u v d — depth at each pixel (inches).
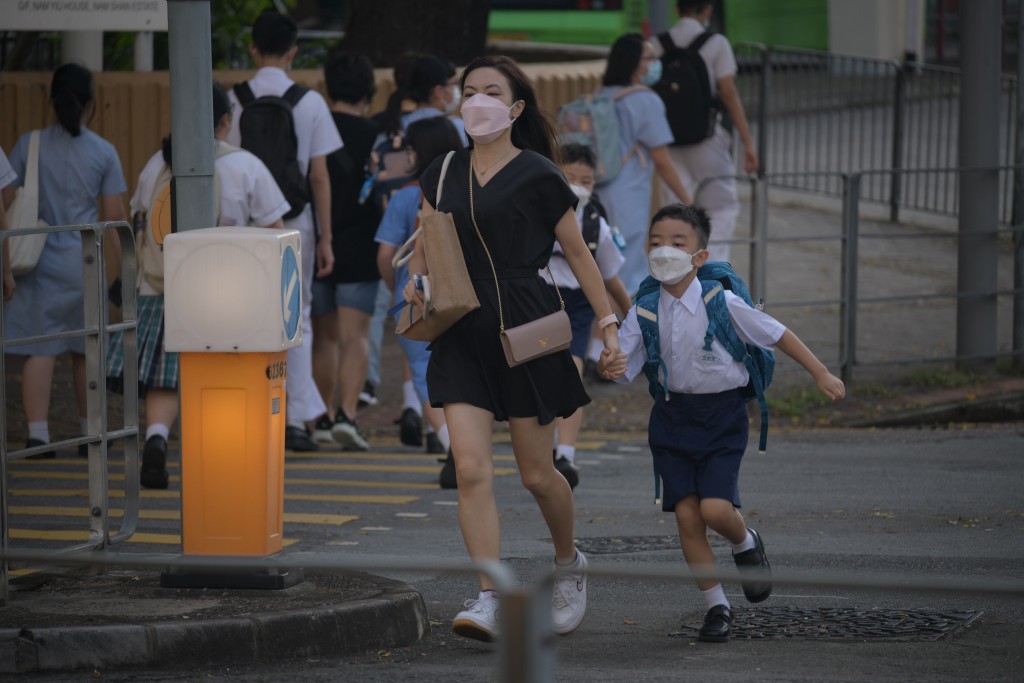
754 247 1277.1
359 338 1124.5
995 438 1160.8
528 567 768.3
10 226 986.7
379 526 878.4
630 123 1301.7
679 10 1428.4
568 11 2896.2
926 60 3496.6
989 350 1408.7
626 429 1217.4
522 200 596.1
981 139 1408.7
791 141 2593.5
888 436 1174.3
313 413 1113.4
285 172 1040.8
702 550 636.1
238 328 626.2
